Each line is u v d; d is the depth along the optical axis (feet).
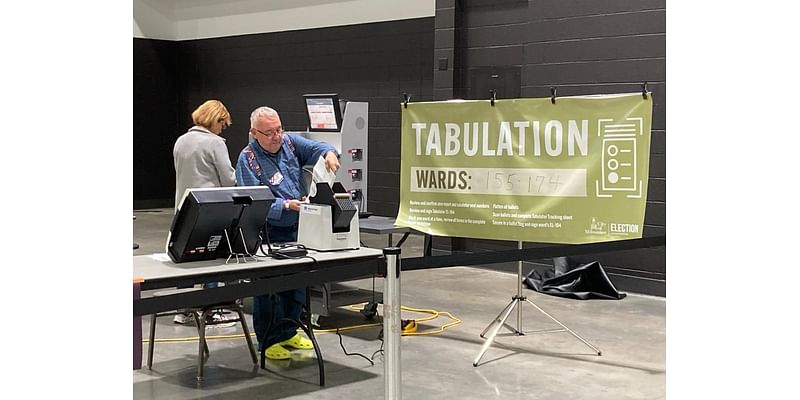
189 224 13.05
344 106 22.26
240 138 43.52
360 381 14.58
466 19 27.91
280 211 15.20
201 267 13.01
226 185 17.34
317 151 16.12
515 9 26.61
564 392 14.07
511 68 26.84
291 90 40.47
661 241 14.79
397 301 11.10
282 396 13.67
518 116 16.02
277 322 15.23
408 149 17.48
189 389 14.08
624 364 15.92
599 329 18.89
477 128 16.53
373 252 14.73
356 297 19.80
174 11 46.83
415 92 34.91
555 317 20.15
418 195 17.43
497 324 18.99
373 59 36.42
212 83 44.96
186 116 46.96
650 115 14.56
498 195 16.37
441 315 20.36
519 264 18.17
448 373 15.25
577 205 15.46
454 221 16.96
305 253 14.21
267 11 41.19
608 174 15.07
